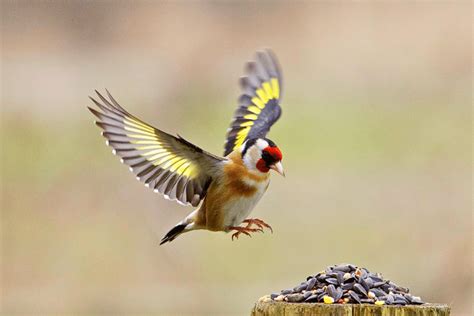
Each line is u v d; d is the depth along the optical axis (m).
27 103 21.61
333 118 20.64
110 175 19.27
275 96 9.34
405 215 17.67
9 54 23.06
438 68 21.91
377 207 17.91
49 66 22.69
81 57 23.27
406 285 16.39
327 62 22.56
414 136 20.03
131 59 23.16
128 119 7.67
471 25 22.92
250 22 24.05
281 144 19.92
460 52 22.33
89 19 23.81
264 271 16.86
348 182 18.53
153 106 21.86
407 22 23.31
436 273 16.52
